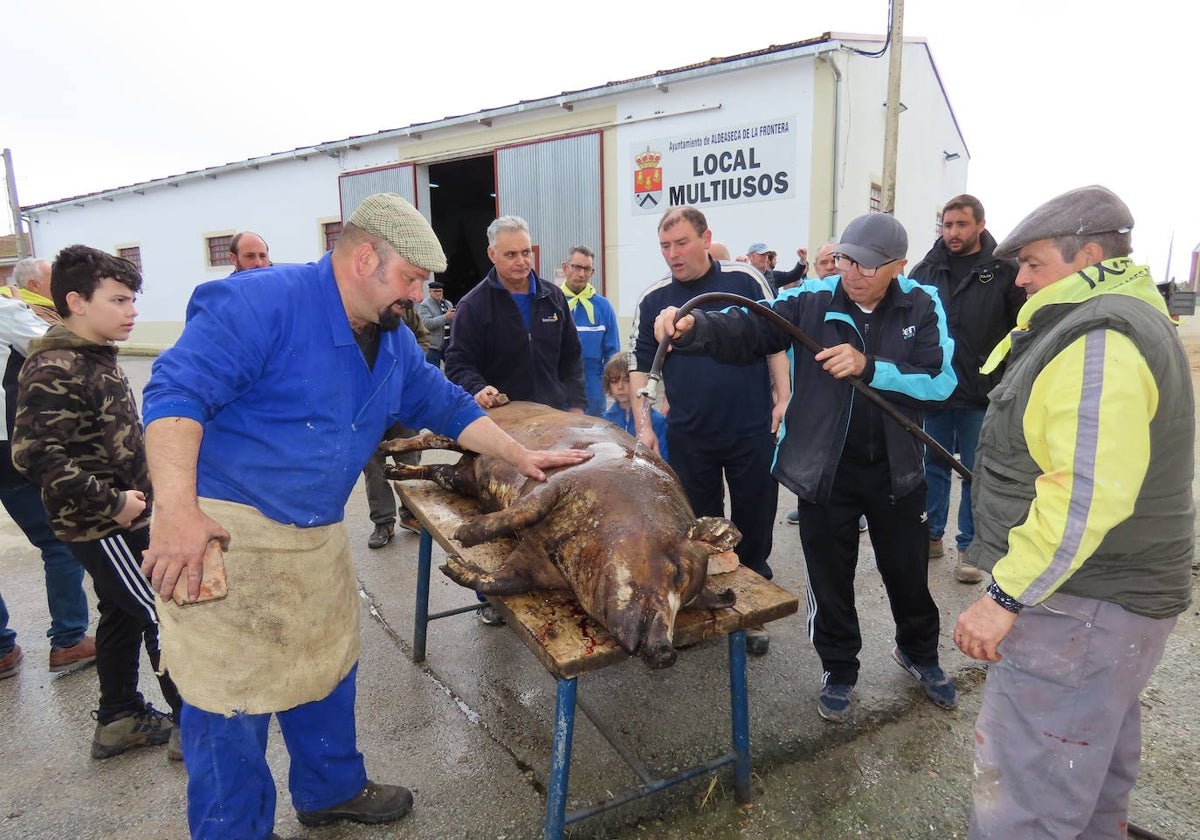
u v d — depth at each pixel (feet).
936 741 8.18
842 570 8.41
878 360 7.53
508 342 11.75
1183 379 4.77
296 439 5.75
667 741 8.17
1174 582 4.93
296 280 5.69
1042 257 5.22
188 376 5.06
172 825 7.09
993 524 5.65
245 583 5.69
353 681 6.84
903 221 36.55
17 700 9.32
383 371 6.28
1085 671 5.00
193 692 5.67
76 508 7.13
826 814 7.15
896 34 26.20
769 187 28.55
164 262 55.83
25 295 8.80
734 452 10.27
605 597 5.99
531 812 7.16
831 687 8.54
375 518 14.33
